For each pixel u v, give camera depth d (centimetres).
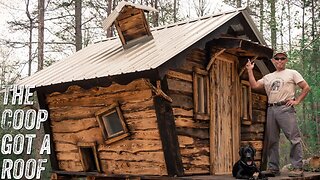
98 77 802
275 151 872
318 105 1986
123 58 883
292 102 838
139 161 835
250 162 778
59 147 995
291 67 1917
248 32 963
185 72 842
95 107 912
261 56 962
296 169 843
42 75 1006
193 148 842
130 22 949
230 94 963
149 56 812
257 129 1077
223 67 949
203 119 869
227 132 941
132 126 842
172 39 882
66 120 973
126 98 849
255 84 891
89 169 944
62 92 934
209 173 879
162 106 779
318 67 1942
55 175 998
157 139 805
